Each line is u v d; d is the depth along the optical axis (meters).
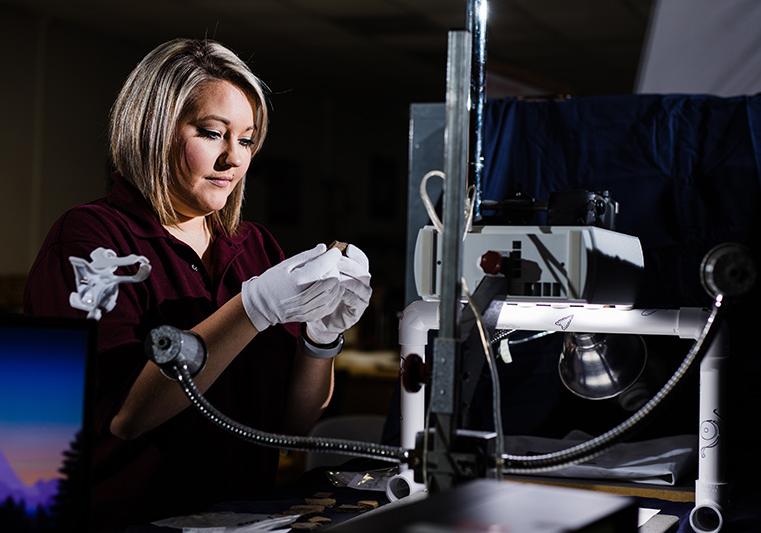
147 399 1.40
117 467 1.52
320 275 1.38
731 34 2.64
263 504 1.50
